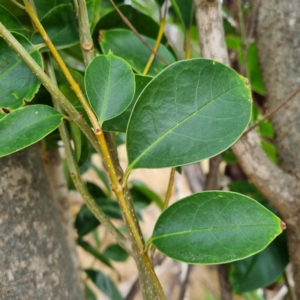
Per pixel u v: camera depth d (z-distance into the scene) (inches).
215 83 14.1
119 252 34.4
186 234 13.9
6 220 16.8
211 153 13.8
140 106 14.1
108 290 31.0
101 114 14.4
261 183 19.0
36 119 14.5
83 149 18.3
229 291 27.4
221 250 13.4
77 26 17.6
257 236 13.3
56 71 19.6
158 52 20.4
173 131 14.2
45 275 17.5
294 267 20.3
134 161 14.1
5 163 17.1
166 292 49.9
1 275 16.5
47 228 18.1
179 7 20.5
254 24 21.4
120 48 19.8
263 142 25.1
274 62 20.5
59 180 25.5
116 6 19.8
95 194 29.3
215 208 13.8
